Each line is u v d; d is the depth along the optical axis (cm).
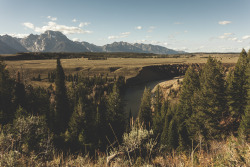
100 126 2962
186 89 3750
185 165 366
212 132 2312
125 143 423
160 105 4616
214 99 2659
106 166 362
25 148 487
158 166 383
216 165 340
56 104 4191
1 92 3666
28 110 3762
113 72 18912
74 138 2511
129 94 11231
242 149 342
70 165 391
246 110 2223
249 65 2695
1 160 376
